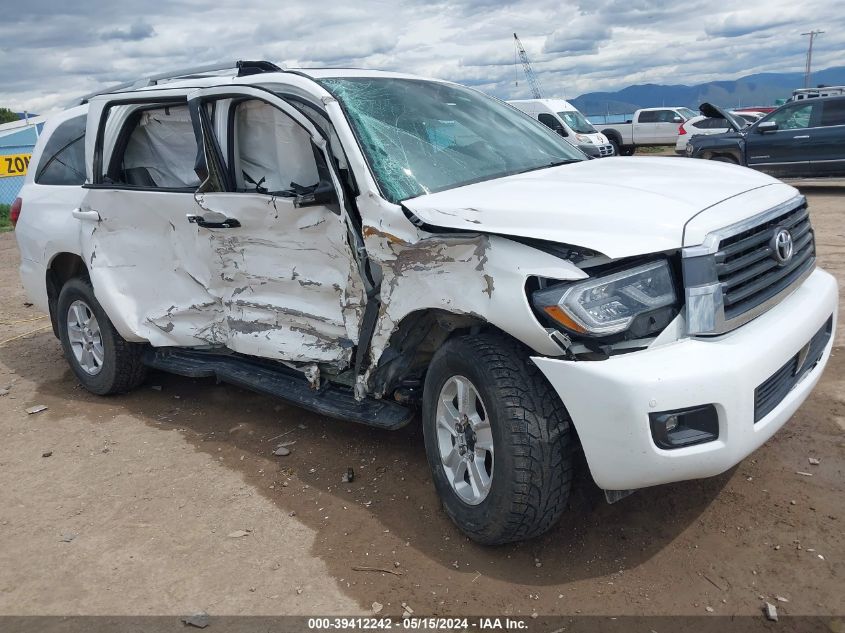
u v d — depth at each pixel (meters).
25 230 5.80
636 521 3.40
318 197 3.68
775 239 3.19
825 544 3.11
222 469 4.30
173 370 5.07
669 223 2.91
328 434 4.62
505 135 4.38
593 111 39.94
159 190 4.67
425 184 3.68
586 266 2.87
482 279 3.04
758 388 2.94
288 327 4.18
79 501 4.07
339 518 3.66
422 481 3.92
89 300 5.35
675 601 2.87
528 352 3.07
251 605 3.07
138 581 3.30
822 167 14.02
